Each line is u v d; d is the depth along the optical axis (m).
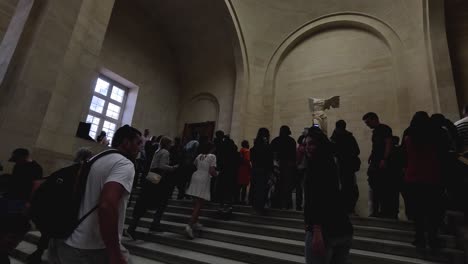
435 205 3.47
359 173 8.66
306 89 10.72
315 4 11.19
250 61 11.83
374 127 5.56
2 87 4.94
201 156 4.99
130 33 12.11
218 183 5.71
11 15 6.90
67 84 6.06
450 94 6.94
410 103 8.38
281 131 6.06
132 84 12.06
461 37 7.59
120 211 1.77
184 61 14.32
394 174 5.01
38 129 5.23
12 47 5.23
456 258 3.28
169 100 13.76
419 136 3.68
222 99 12.66
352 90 9.73
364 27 10.26
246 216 5.30
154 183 4.64
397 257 3.53
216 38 12.74
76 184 1.71
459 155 3.66
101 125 11.16
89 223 1.63
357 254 3.55
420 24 8.38
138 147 2.10
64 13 5.83
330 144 2.36
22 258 4.03
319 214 2.07
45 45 5.43
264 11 11.77
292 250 3.89
